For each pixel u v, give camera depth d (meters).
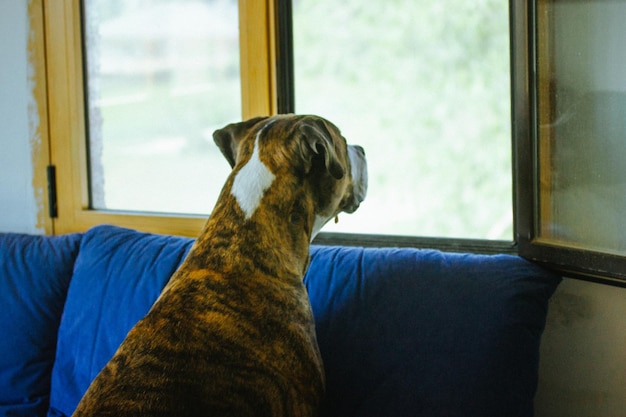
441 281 1.58
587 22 1.55
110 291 1.91
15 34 2.55
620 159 1.51
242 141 1.54
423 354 1.50
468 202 1.95
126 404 1.16
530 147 1.62
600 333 1.67
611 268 1.47
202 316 1.27
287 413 1.30
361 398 1.52
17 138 2.61
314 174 1.48
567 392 1.72
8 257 2.16
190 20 2.30
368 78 2.05
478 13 1.88
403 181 2.04
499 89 1.88
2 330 2.04
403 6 1.98
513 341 1.46
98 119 2.53
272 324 1.33
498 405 1.42
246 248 1.38
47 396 2.00
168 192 2.43
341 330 1.59
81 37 2.48
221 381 1.21
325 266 1.72
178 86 2.36
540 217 1.66
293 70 2.12
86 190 2.53
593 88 1.55
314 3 2.08
